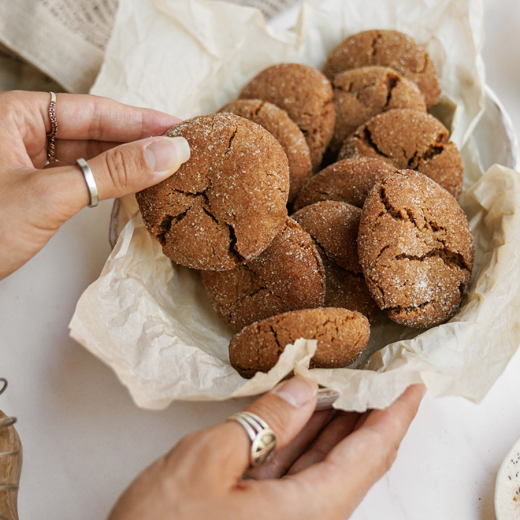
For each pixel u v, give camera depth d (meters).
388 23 0.45
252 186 0.36
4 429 0.35
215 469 0.29
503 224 0.38
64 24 0.46
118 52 0.43
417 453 0.37
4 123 0.36
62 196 0.34
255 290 0.38
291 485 0.31
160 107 0.43
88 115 0.39
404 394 0.34
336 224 0.39
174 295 0.39
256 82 0.44
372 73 0.43
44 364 0.39
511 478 0.36
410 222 0.36
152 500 0.29
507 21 0.48
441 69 0.45
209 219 0.36
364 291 0.39
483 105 0.43
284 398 0.31
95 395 0.38
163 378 0.33
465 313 0.36
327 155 0.45
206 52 0.43
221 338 0.39
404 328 0.39
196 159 0.36
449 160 0.40
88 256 0.42
